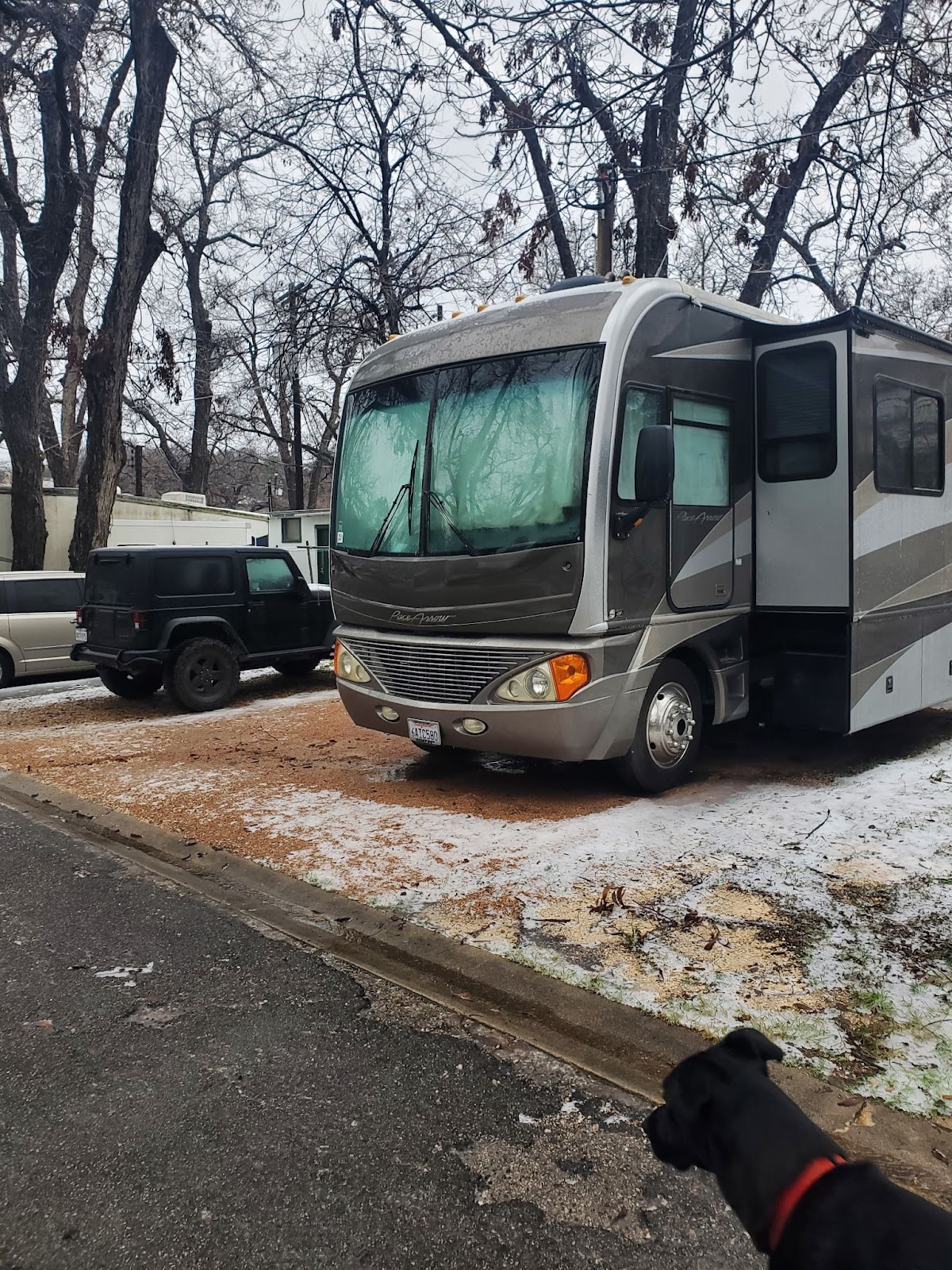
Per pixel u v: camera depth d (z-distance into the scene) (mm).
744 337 6797
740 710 6887
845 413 6402
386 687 6531
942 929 4141
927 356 7379
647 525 5930
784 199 13391
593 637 5645
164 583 10391
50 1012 3746
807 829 5547
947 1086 3018
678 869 4941
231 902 4996
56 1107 3072
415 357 6594
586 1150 2822
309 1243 2445
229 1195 2629
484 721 5953
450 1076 3246
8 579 12719
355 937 4453
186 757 8211
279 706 10805
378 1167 2748
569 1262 2375
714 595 6539
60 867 5602
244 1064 3330
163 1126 2961
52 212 16859
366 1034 3543
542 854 5250
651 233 11992
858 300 11961
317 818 6199
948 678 7941
